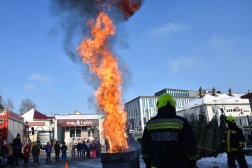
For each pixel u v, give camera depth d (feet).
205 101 140.15
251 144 52.11
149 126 9.05
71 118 114.01
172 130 8.43
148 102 211.00
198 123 39.22
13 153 43.34
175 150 8.20
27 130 63.98
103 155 19.13
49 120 135.23
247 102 139.64
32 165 45.39
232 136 19.40
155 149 8.54
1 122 44.16
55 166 41.47
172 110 8.86
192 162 8.12
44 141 98.27
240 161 18.71
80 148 60.64
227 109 135.03
